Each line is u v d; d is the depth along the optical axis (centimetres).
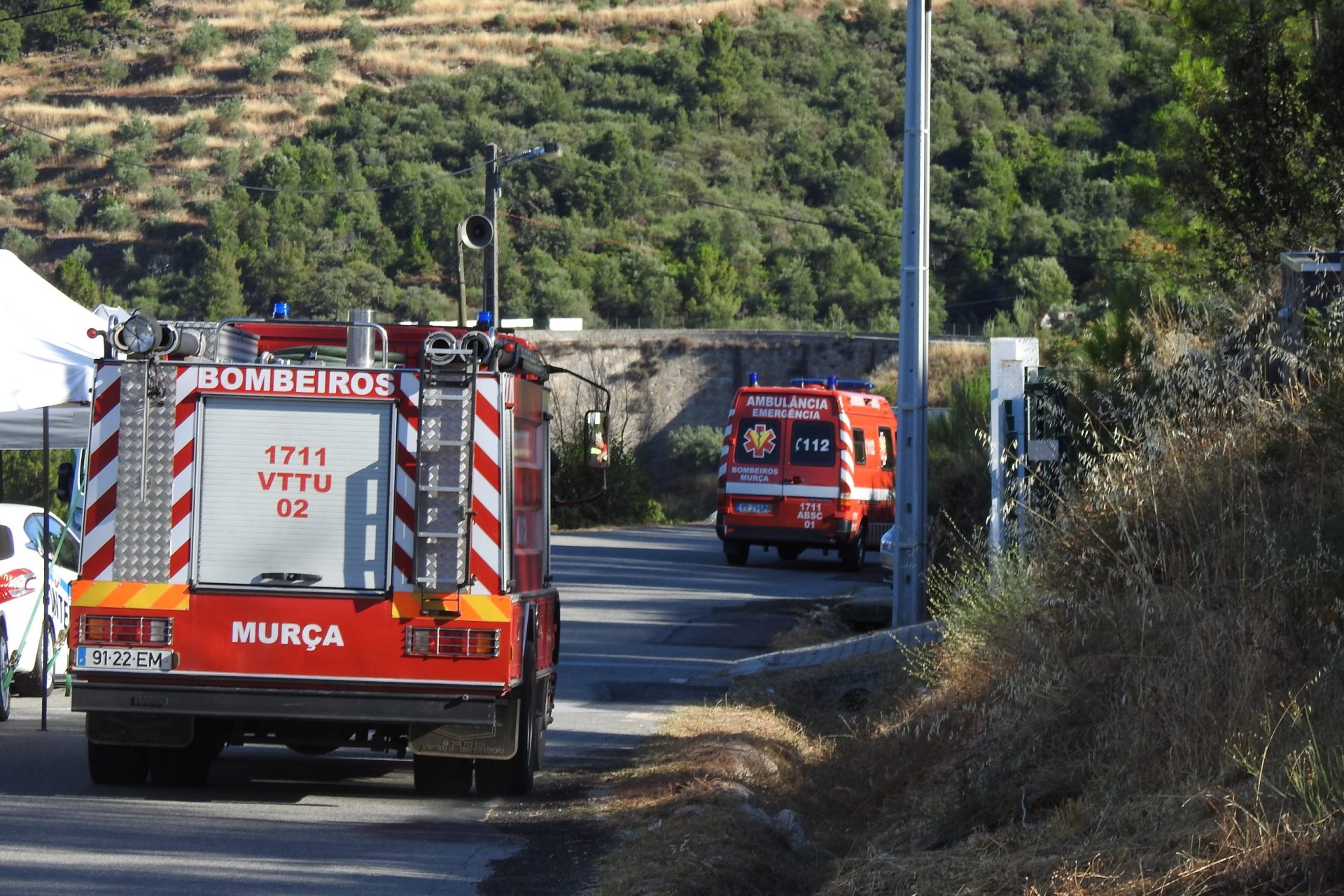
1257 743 1537
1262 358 2325
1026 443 2928
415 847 1812
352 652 1973
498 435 1994
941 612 2895
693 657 3691
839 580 5928
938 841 1759
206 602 1981
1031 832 1630
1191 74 4512
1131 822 1520
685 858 1678
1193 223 4456
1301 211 3897
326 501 2002
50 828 1842
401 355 2308
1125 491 2095
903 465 3506
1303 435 2033
